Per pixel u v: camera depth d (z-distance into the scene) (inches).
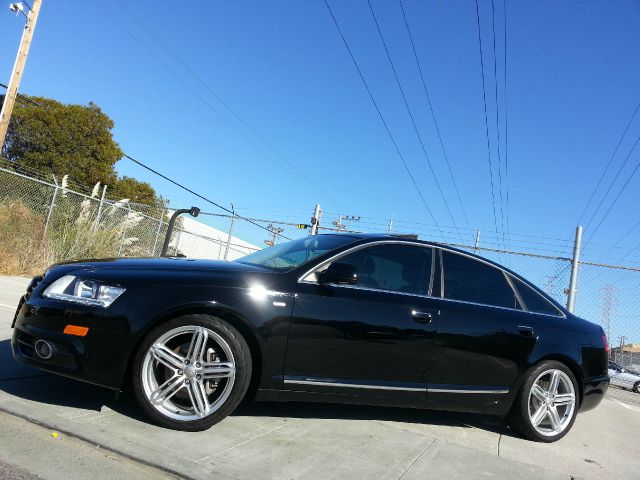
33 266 485.1
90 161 1188.5
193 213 455.5
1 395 140.1
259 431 144.4
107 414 138.3
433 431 170.7
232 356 137.2
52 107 1189.1
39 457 110.3
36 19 676.7
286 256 167.6
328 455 134.2
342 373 149.4
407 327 156.3
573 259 501.4
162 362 134.9
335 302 149.9
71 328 130.6
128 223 622.2
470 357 163.8
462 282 173.5
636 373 951.6
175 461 115.0
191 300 135.7
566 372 179.5
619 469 162.6
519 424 174.2
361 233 177.9
